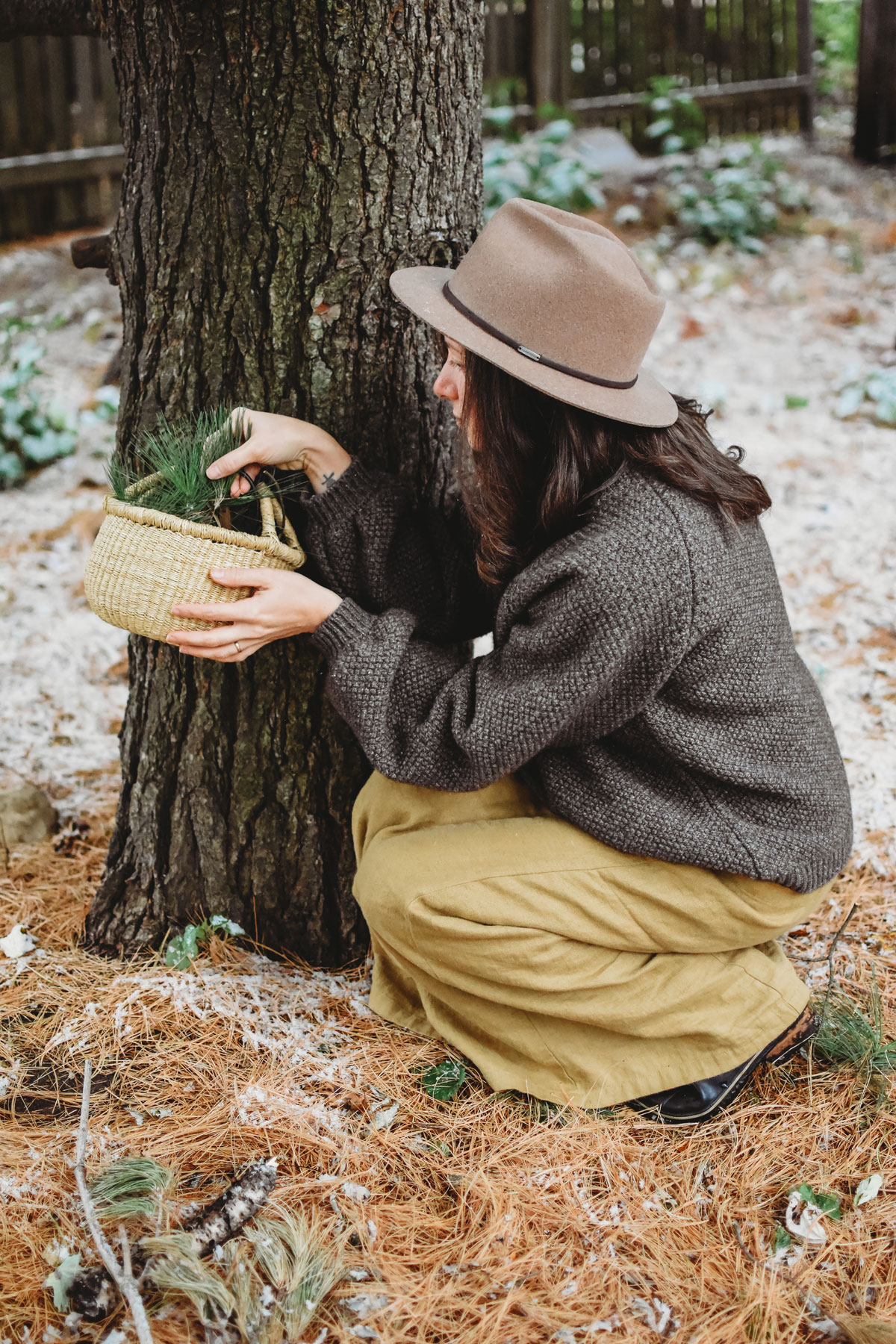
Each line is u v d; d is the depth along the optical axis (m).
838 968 2.26
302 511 2.00
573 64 8.60
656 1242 1.71
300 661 2.09
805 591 3.73
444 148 1.98
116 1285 1.56
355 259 1.94
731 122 9.27
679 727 1.78
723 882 1.86
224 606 1.72
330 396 2.02
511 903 1.84
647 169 7.89
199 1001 2.11
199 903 2.27
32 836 2.64
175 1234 1.60
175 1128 1.84
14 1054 1.99
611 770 1.83
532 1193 1.77
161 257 1.98
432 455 2.14
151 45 1.89
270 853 2.22
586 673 1.67
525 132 8.33
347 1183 1.75
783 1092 1.98
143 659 2.19
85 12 2.34
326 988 2.19
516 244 1.66
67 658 3.41
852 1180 1.82
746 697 1.78
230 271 1.95
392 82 1.87
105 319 5.64
